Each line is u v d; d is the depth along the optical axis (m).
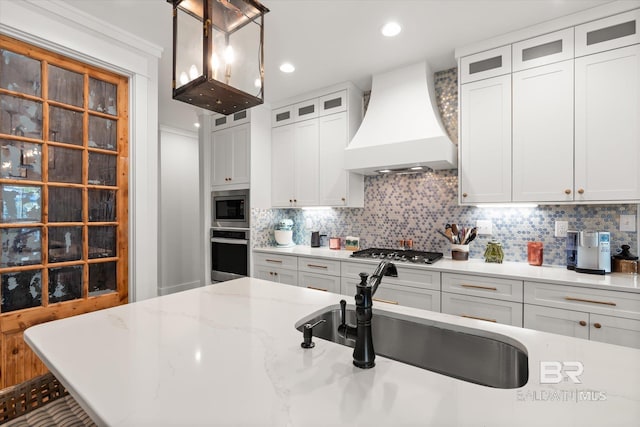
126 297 2.34
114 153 2.28
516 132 2.25
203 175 3.90
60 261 2.03
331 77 3.01
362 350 0.83
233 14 1.26
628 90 1.90
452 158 2.50
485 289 2.12
